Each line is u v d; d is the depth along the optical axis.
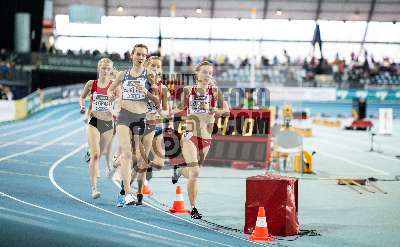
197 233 11.20
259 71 52.72
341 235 11.40
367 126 48.69
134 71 13.43
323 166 23.94
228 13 65.81
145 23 65.94
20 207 12.91
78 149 28.64
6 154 25.28
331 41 67.56
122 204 13.70
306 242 10.76
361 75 63.09
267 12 65.56
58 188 16.23
